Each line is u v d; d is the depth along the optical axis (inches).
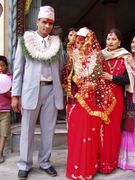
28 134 140.3
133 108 151.3
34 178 141.7
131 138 153.1
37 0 189.6
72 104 142.6
